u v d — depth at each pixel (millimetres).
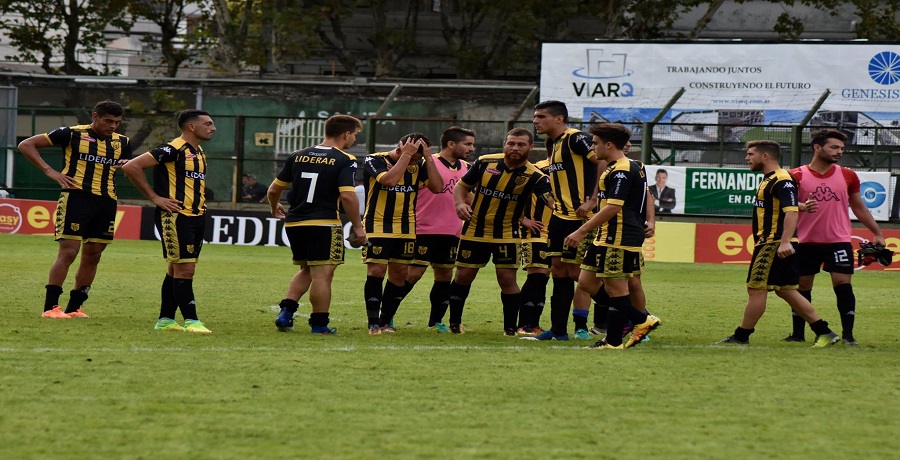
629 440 17531
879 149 90688
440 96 110688
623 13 123812
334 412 19266
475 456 16297
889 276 69062
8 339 27875
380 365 24734
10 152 101125
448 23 134125
